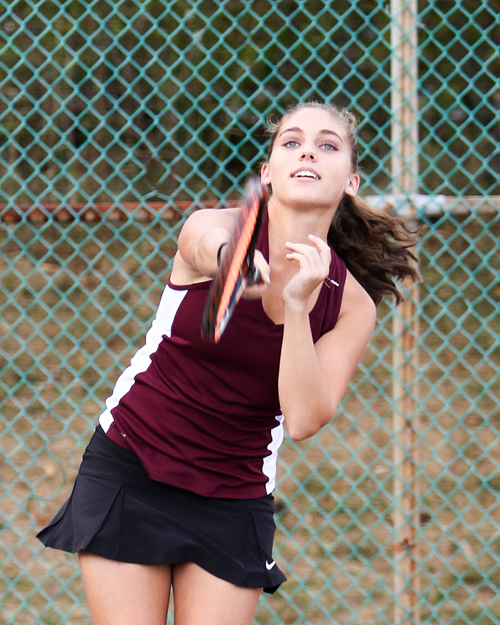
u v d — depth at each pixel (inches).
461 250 851.4
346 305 346.9
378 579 507.5
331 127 325.1
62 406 701.3
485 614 480.1
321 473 632.4
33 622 483.2
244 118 756.0
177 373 324.8
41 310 786.2
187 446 327.0
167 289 325.7
